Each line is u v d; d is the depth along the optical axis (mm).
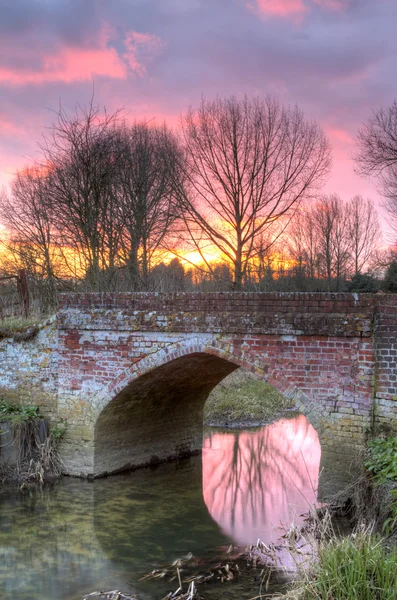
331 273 32875
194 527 9031
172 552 8062
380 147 23453
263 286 24625
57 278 20062
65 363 11055
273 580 7023
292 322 8805
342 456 8430
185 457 13500
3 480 10570
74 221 19078
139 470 12133
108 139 19500
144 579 7199
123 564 7660
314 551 6371
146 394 11406
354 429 8367
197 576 7199
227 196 24594
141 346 10266
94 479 10953
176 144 24031
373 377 8258
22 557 7848
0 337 11844
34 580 7176
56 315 11141
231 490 11070
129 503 10086
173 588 6941
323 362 8633
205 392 13562
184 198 23797
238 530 8930
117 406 10969
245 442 14859
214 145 24422
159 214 22328
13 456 10781
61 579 7207
